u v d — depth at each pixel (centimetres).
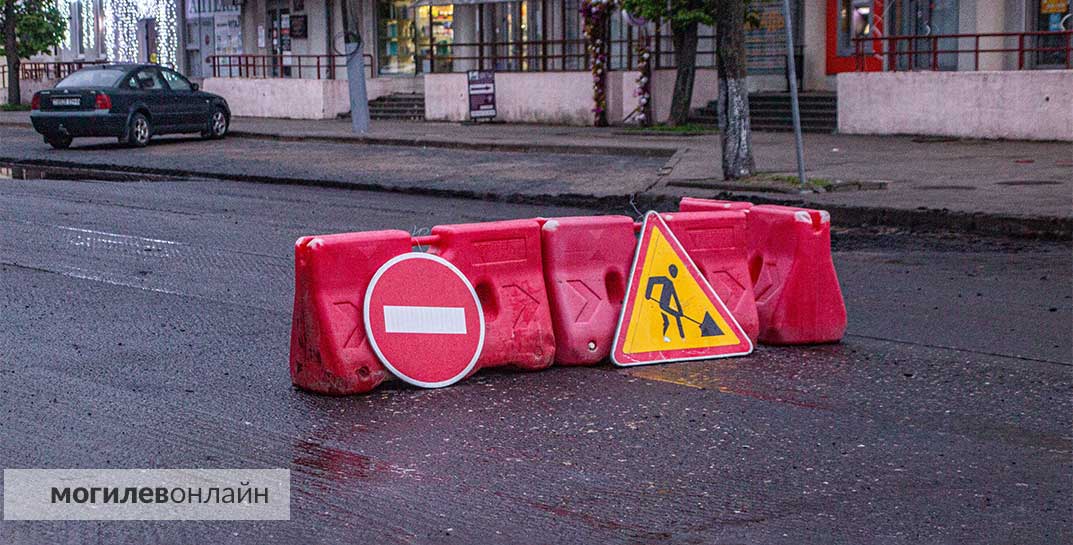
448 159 2181
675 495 511
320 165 2116
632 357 738
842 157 1938
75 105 2506
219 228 1359
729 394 670
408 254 686
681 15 2531
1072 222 1220
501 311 717
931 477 532
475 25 3422
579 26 3188
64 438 591
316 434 600
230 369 729
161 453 570
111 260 1133
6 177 2009
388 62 3684
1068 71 2097
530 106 3031
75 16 4794
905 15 2527
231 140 2764
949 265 1086
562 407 646
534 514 490
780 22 2728
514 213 1502
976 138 2223
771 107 2633
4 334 823
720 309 765
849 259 1128
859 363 739
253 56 3688
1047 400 652
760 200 1473
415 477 536
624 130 2628
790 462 553
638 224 771
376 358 673
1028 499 505
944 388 677
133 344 794
